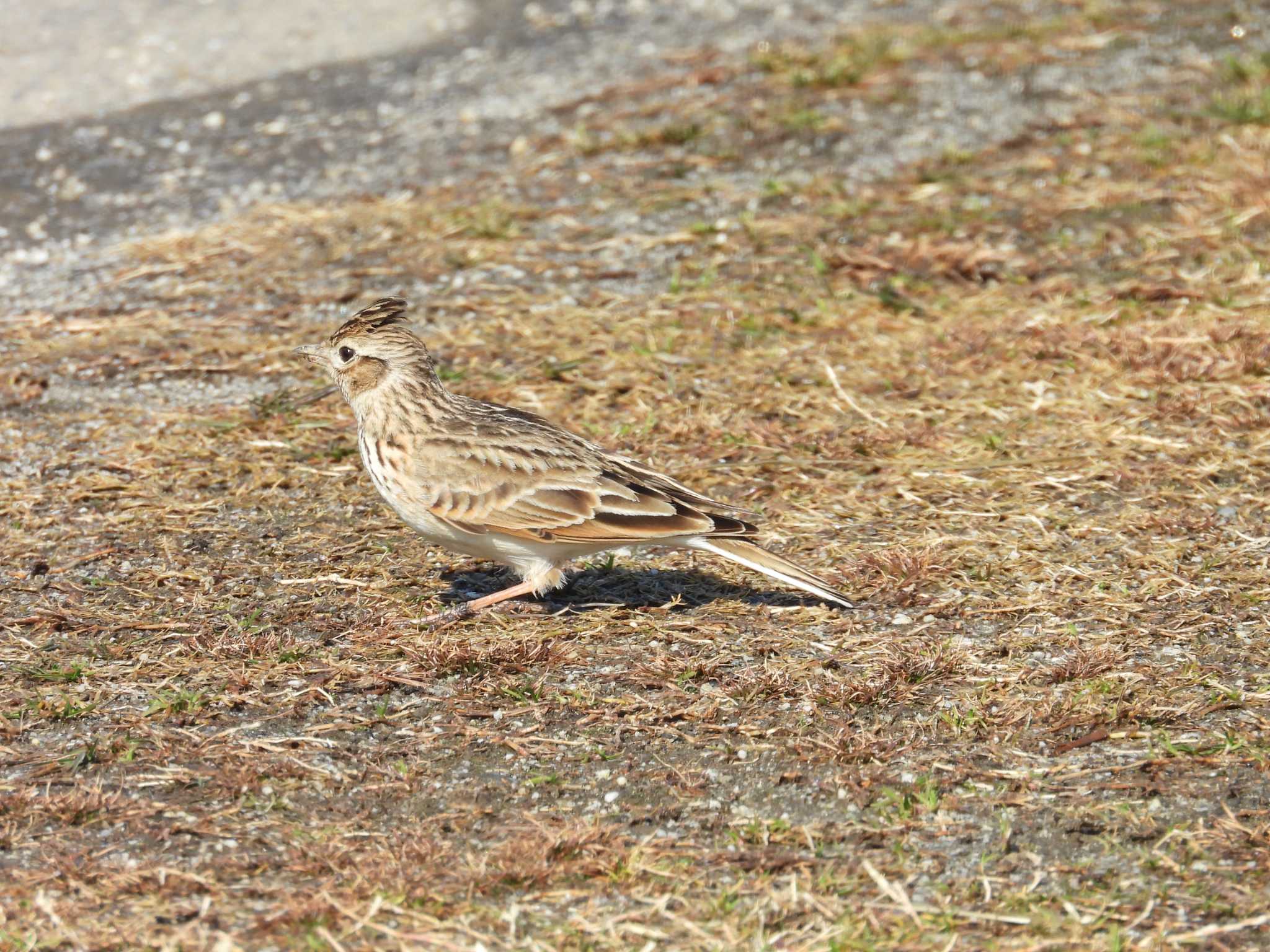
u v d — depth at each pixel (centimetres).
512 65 2452
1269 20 2366
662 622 1080
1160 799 870
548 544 1048
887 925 769
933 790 880
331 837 840
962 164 1969
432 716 966
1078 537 1181
